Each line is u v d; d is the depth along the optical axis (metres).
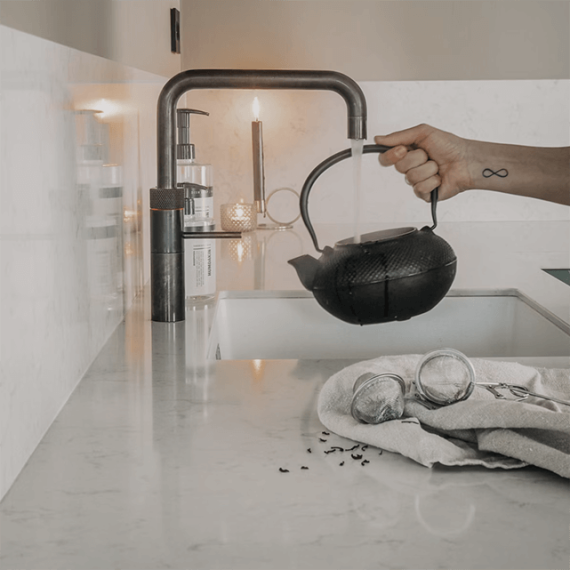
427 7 2.12
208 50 2.14
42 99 0.68
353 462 0.61
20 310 0.61
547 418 0.59
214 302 1.21
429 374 0.67
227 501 0.54
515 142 2.14
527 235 1.95
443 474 0.59
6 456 0.56
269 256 1.66
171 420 0.71
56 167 0.73
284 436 0.67
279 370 0.88
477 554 0.47
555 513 0.53
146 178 1.38
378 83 2.12
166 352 0.94
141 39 1.39
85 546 0.48
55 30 0.77
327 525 0.51
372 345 1.30
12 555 0.47
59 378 0.74
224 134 2.14
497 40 2.13
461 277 1.41
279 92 2.11
